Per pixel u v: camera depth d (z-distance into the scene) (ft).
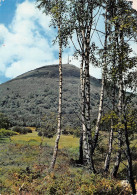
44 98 441.27
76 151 79.92
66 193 28.43
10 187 33.06
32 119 278.05
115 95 34.45
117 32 26.25
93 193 27.40
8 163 54.85
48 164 53.93
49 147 89.20
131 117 25.53
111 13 35.63
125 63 24.35
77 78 614.75
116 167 39.58
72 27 33.91
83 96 37.73
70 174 38.14
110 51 25.59
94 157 61.21
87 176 32.37
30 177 37.37
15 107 399.24
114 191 28.40
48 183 31.45
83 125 36.70
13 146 86.58
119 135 36.09
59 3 32.27
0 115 189.16
